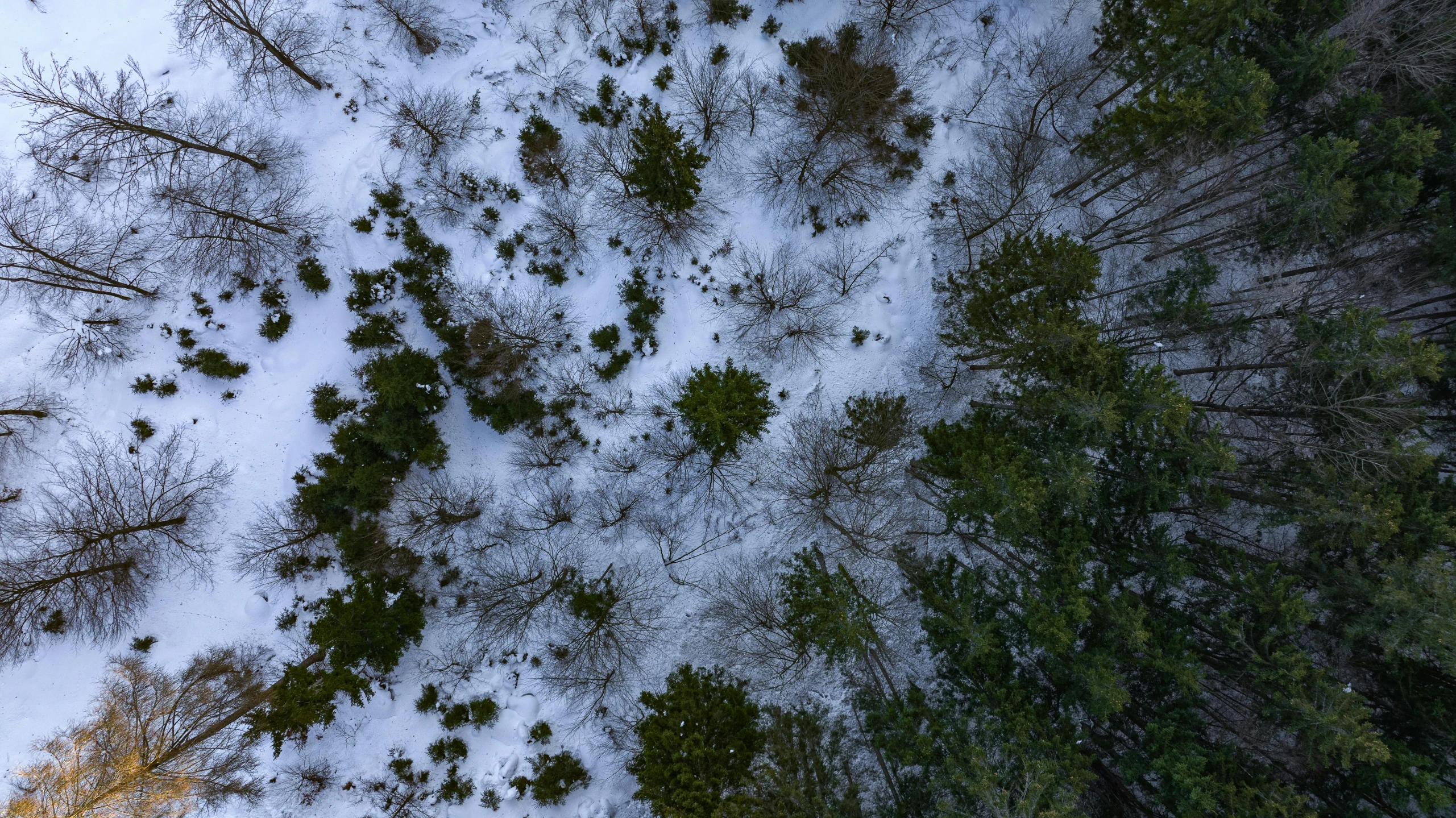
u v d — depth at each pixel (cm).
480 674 2042
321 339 2073
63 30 2050
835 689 2044
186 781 1872
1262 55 1750
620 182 2089
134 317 2034
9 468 1988
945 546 2078
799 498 2067
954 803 1673
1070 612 1548
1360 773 1595
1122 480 1744
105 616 1983
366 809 1997
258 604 2027
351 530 1983
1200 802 1459
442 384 2036
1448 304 1981
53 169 2008
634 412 2094
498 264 2089
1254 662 1614
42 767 1911
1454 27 1616
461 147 2097
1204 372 2020
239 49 2044
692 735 1608
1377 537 1523
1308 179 1628
